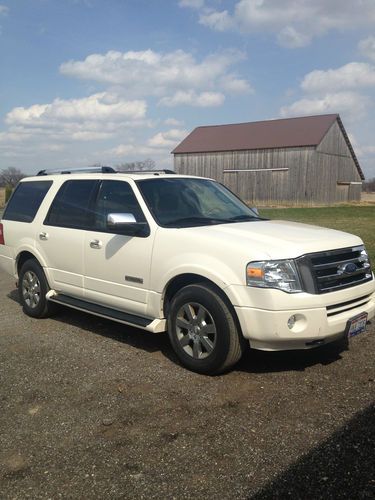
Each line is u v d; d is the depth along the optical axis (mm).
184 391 4266
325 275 4387
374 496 2799
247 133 45562
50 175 6938
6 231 7211
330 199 43969
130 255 5199
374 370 4617
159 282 4906
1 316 6941
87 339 5777
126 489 2949
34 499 2877
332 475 3002
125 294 5320
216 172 45500
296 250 4281
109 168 6297
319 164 41281
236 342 4383
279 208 37281
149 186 5520
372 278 4930
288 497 2818
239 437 3486
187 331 4711
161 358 5094
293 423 3656
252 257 4230
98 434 3592
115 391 4301
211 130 48562
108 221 4977
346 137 45906
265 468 3104
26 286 6848
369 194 80562
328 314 4324
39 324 6484
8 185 29844
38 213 6680
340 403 3955
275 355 5078
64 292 6230
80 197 6121
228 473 3070
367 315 4703
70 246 5980
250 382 4418
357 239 4984
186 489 2930
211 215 5496
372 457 3176
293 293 4145
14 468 3195
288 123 44469
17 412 3965
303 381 4406
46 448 3426
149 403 4059
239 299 4258
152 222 5098
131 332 6051
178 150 47312
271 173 42250
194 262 4582
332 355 5043
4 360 5117
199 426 3662
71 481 3043
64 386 4434
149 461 3232
